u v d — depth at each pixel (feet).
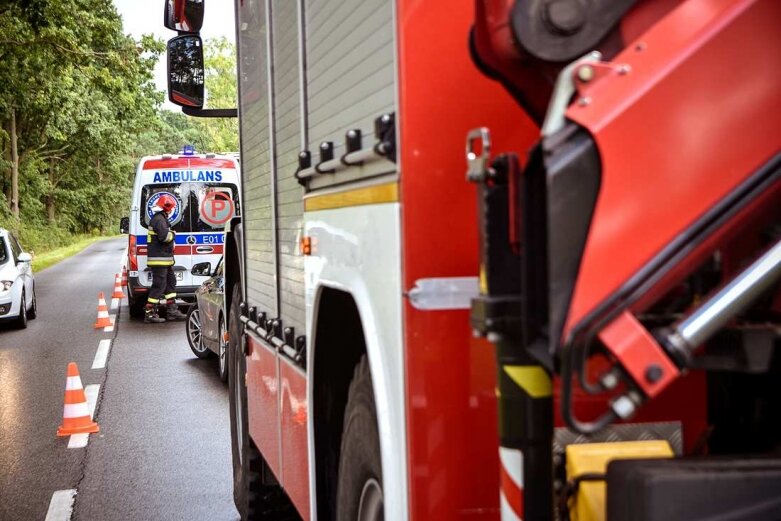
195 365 42.50
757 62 5.47
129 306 64.44
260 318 15.11
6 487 23.25
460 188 7.41
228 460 25.34
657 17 5.81
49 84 128.57
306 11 10.95
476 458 7.35
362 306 8.38
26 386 37.88
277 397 13.71
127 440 28.02
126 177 317.42
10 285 57.62
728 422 7.10
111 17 125.08
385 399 7.73
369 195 8.30
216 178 62.08
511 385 5.96
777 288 5.73
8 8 87.15
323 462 10.81
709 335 5.40
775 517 5.40
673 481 5.36
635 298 5.30
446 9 7.38
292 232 12.47
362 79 8.58
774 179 5.44
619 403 5.33
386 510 7.59
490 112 7.43
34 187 210.59
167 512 20.68
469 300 7.39
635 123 5.34
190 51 16.81
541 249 5.51
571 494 6.53
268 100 13.88
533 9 5.86
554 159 5.29
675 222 5.36
